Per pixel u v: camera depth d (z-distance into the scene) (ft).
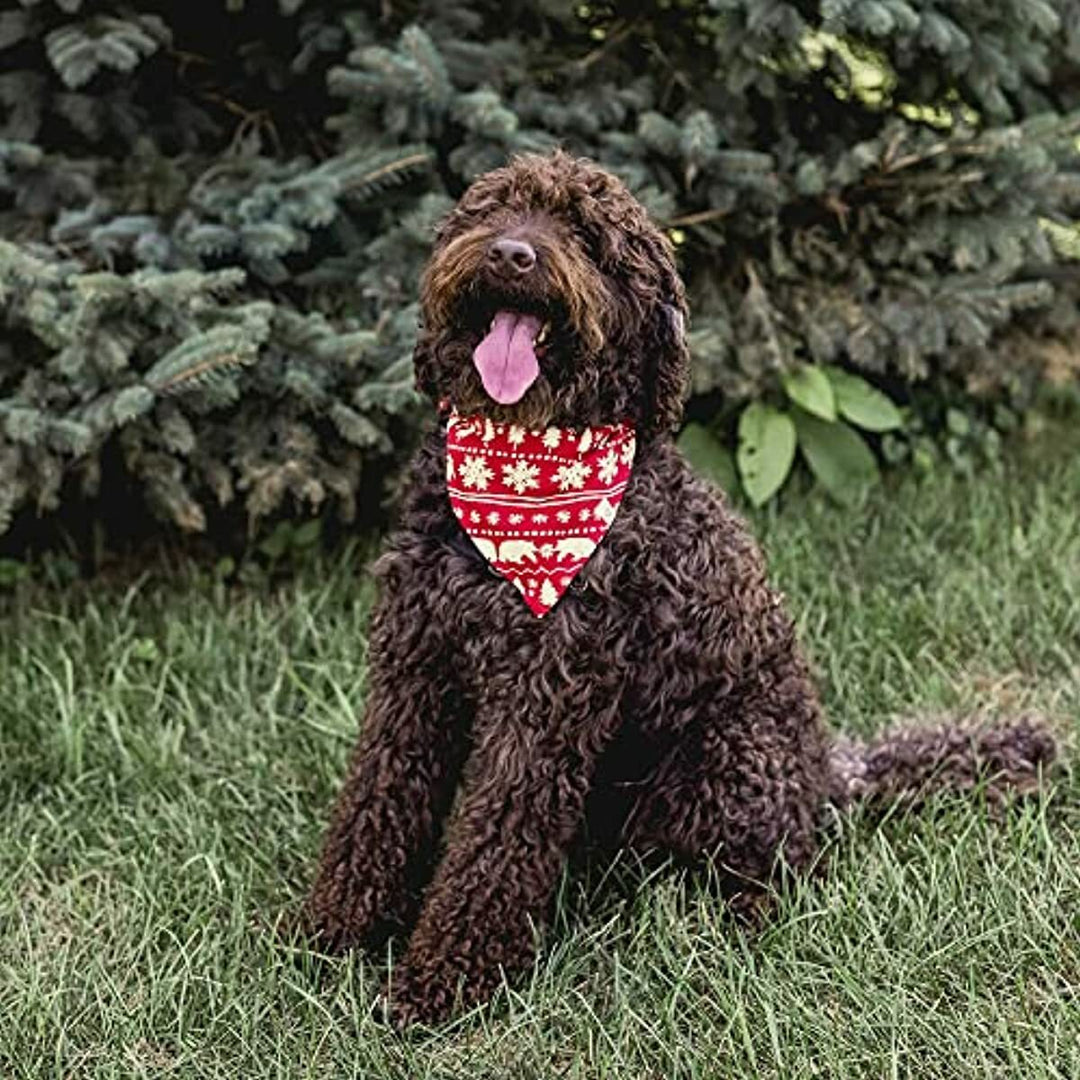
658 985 6.66
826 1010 6.47
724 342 9.34
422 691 6.75
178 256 8.59
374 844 6.86
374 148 8.80
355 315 8.92
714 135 8.91
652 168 9.07
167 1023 6.52
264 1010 6.56
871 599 8.91
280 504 9.38
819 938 6.73
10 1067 6.34
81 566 9.47
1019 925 6.74
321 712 8.20
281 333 8.65
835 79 9.57
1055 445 10.77
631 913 7.03
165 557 9.37
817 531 9.57
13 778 7.82
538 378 6.44
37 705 8.18
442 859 7.11
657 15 9.55
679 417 6.70
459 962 6.65
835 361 10.08
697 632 6.74
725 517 6.92
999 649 8.62
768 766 6.97
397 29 9.08
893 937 6.79
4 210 9.00
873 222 9.52
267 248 8.52
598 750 6.66
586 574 6.51
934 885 6.91
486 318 6.54
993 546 9.49
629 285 6.55
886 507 9.82
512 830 6.59
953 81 9.52
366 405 8.53
